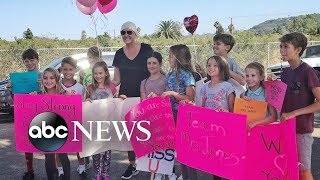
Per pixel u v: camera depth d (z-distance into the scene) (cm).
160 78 457
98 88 460
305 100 335
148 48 502
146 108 415
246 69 373
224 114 331
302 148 344
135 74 493
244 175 324
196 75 434
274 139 322
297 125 340
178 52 420
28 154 491
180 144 372
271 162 324
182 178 459
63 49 1936
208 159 346
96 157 447
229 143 329
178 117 372
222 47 442
